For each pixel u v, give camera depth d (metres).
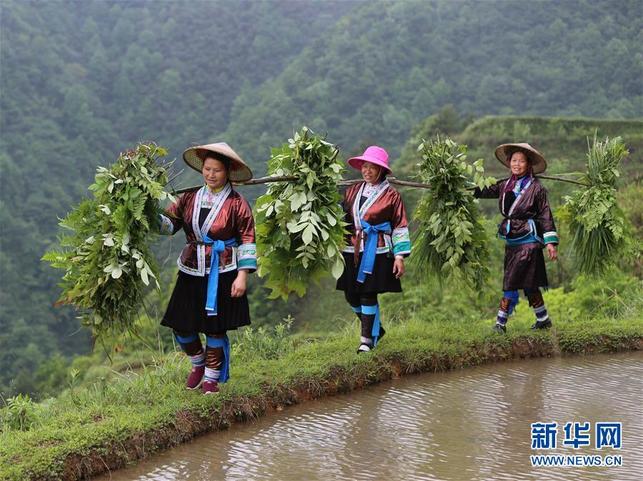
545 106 99.25
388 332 8.80
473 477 5.08
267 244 6.99
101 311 6.17
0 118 116.06
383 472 5.18
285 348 8.23
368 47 116.06
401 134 101.06
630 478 5.08
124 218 5.97
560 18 112.88
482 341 8.41
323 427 6.18
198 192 6.31
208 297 6.16
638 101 91.12
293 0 163.50
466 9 122.19
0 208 92.31
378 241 7.49
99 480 5.16
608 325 9.17
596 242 9.19
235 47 146.75
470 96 106.81
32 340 75.56
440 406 6.73
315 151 6.83
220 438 5.95
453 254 8.20
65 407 6.55
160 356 7.80
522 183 8.43
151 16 157.38
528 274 8.45
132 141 124.94
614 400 6.84
